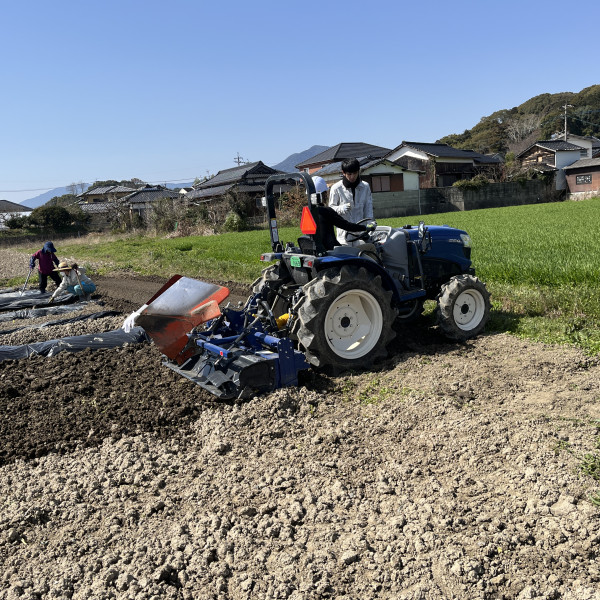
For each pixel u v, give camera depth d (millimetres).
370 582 2707
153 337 5270
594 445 3750
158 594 2705
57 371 6137
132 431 4551
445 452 3877
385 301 5633
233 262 15883
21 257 27328
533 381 5086
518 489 3340
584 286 8062
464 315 6480
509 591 2602
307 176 5328
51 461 4137
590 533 2869
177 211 43312
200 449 4266
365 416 4609
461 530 3010
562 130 79875
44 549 3146
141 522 3328
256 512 3322
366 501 3363
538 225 19875
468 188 44031
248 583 2730
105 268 17984
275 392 4828
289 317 5543
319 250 5512
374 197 40844
